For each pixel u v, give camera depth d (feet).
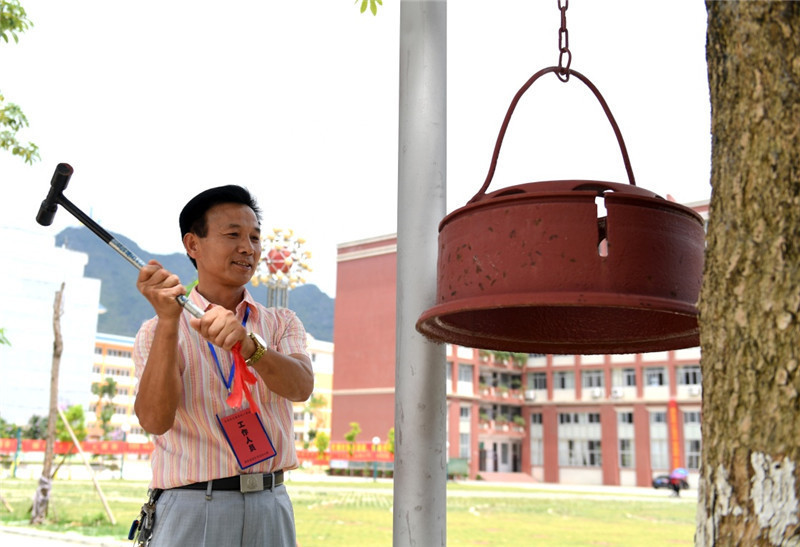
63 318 201.05
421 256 6.69
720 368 3.29
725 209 3.36
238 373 5.39
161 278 5.44
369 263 121.08
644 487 112.98
